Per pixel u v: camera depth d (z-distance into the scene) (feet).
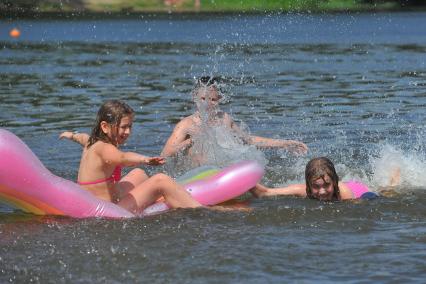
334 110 100.01
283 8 306.14
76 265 44.06
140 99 112.27
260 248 46.24
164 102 109.29
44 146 78.07
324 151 75.25
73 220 52.75
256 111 100.01
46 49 193.36
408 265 42.98
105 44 204.13
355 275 41.73
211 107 67.56
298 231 49.75
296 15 287.28
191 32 233.76
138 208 54.70
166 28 247.70
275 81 130.31
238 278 41.78
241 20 270.46
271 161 71.87
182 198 55.42
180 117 96.37
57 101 110.42
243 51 182.80
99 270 43.29
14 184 52.75
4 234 49.83
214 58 168.04
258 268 43.06
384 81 128.16
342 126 88.48
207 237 48.60
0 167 52.13
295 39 212.84
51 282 41.73
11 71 147.95
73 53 183.21
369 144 78.18
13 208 56.29
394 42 200.95
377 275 41.60
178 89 122.01
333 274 41.98
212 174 58.95
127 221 52.21
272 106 104.12
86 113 99.76
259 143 68.08
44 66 156.46
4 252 46.29
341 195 58.18
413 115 94.99
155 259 44.73
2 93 118.83
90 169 55.77
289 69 147.43
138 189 55.16
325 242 47.34
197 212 54.29
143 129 87.97
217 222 51.98
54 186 53.57
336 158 72.18
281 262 43.91
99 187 55.83
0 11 289.53
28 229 50.93
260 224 51.44
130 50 188.65
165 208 55.31
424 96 110.93
